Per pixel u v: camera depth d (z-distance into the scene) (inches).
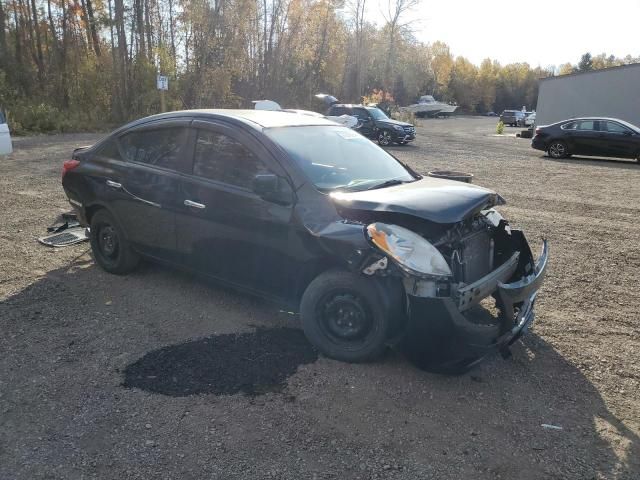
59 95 1114.7
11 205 323.0
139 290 192.1
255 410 122.8
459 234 141.2
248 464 105.7
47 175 441.4
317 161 159.9
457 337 126.7
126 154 196.1
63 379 133.8
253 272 161.0
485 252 156.6
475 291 130.7
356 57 1995.6
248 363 142.9
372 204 138.8
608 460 109.9
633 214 353.1
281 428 116.9
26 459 105.5
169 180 177.3
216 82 1186.0
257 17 1333.7
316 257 143.6
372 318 137.0
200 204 167.9
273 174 153.6
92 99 1125.1
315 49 1557.6
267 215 152.5
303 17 1457.9
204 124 173.0
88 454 107.4
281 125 169.6
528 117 1978.3
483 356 130.6
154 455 107.4
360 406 125.7
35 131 943.0
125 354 146.6
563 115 1147.9
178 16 1154.7
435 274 125.5
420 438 115.3
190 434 114.0
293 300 155.9
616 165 655.8
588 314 183.9
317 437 114.4
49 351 147.4
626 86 1053.2
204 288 194.9
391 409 125.0
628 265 239.8
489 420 122.3
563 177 531.5
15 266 214.8
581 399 131.9
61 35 1148.5
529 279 141.8
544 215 346.3
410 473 104.6
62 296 185.8
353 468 105.5
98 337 156.1
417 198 141.4
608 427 120.9
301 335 159.5
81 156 213.9
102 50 1174.3
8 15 1139.9
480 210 145.3
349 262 135.1
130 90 1124.5
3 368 138.2
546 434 117.9
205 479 101.3
